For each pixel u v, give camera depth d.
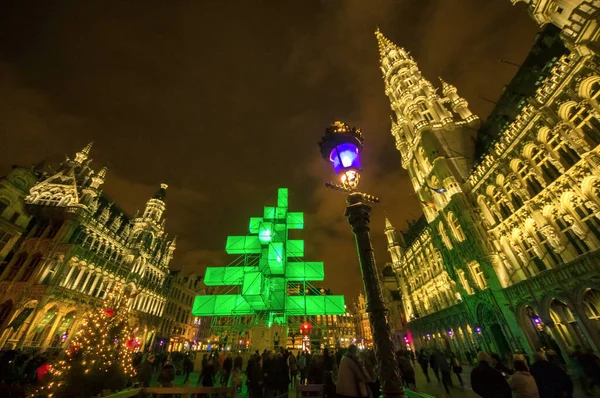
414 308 45.31
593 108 16.59
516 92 28.33
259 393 11.88
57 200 36.66
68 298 32.84
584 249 17.88
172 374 13.84
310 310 35.03
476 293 27.20
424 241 40.06
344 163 6.16
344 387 5.56
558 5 17.55
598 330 16.80
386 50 60.81
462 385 15.66
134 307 45.94
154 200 58.28
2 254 26.31
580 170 17.58
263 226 39.41
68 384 11.12
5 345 26.45
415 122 41.97
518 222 22.88
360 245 5.47
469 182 28.80
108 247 41.69
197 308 34.44
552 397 7.21
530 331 21.75
